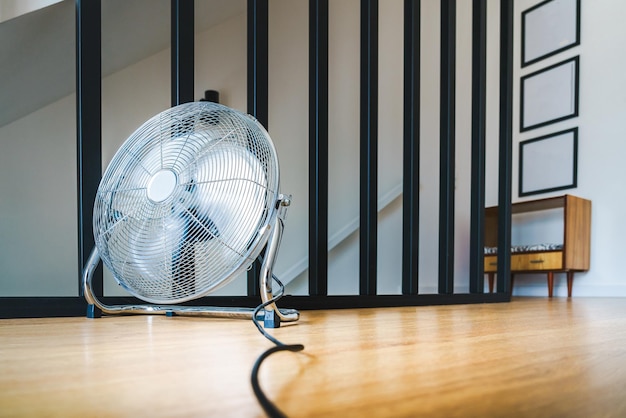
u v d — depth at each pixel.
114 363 0.57
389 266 3.25
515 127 4.15
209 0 2.62
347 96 3.14
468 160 3.99
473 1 2.10
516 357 0.63
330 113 3.04
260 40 1.48
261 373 0.50
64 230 2.51
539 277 3.89
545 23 3.94
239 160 0.99
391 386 0.44
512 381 0.47
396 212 3.32
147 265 1.01
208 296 1.34
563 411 0.37
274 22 2.94
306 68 3.09
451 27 1.97
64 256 2.50
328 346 0.71
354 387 0.44
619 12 3.45
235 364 0.56
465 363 0.58
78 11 1.27
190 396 0.41
